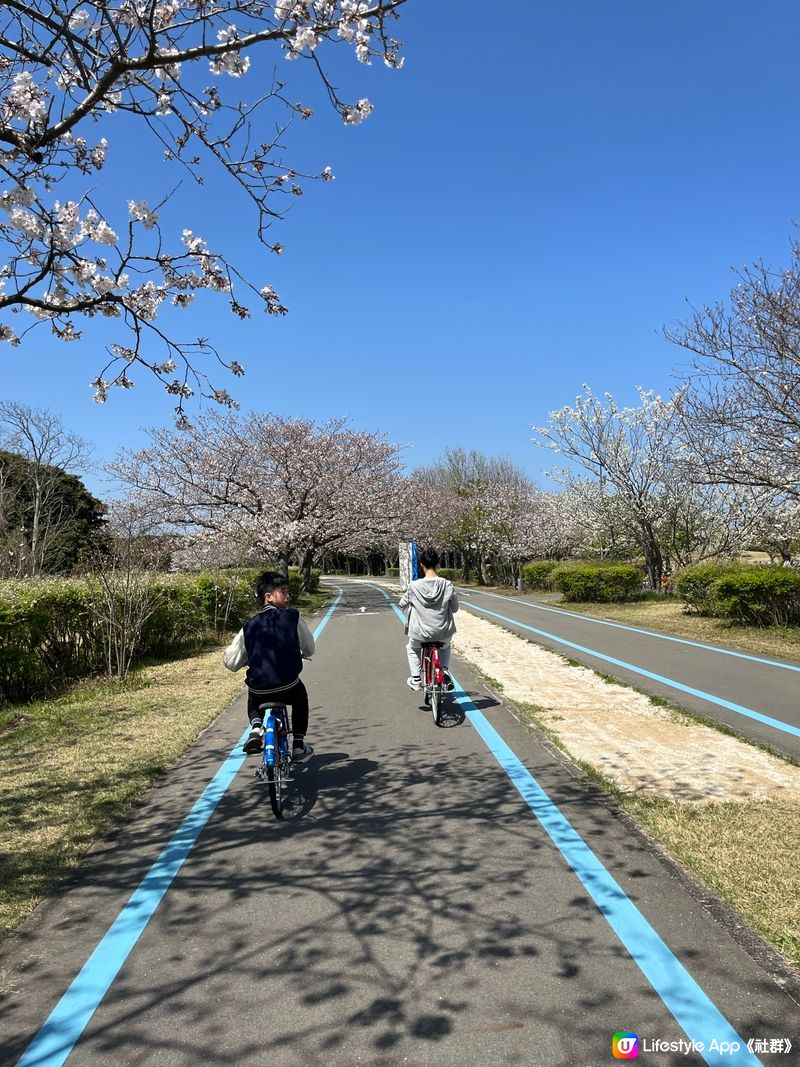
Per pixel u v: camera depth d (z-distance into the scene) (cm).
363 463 2808
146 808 474
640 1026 242
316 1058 232
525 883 347
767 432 1274
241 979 277
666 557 2644
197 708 772
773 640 1275
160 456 2392
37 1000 269
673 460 1973
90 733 667
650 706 737
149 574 1075
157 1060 235
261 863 382
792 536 1855
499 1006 254
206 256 462
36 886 360
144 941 308
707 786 479
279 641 482
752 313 1250
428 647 713
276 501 2458
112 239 443
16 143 364
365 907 331
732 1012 248
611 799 461
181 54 369
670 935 296
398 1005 257
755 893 327
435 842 401
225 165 455
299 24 402
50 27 345
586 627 1551
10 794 499
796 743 595
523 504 4216
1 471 2852
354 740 631
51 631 897
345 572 7956
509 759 557
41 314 495
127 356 498
